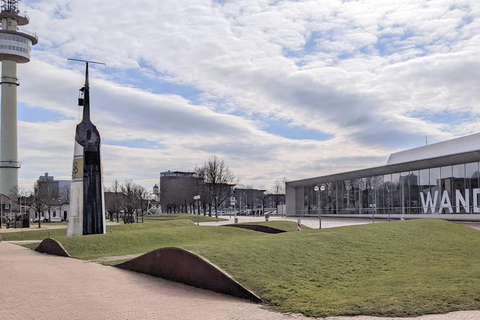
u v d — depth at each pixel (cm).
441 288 1060
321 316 918
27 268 1678
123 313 959
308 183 7612
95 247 2300
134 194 7350
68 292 1199
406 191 5194
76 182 2889
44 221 8206
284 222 3628
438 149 5481
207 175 7981
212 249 1474
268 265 1341
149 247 2369
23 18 8456
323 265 1416
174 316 932
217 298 1127
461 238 2141
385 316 887
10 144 8356
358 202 6212
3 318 912
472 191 4209
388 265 1470
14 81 8406
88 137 2930
